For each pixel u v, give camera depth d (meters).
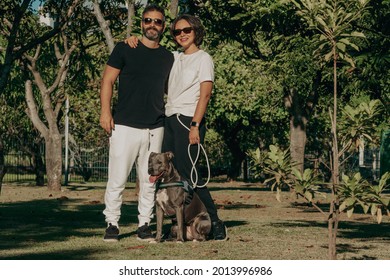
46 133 19.41
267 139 32.00
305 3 5.72
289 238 7.58
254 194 17.39
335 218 5.74
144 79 7.29
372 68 9.90
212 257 6.36
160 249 6.74
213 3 16.31
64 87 19.80
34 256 6.34
